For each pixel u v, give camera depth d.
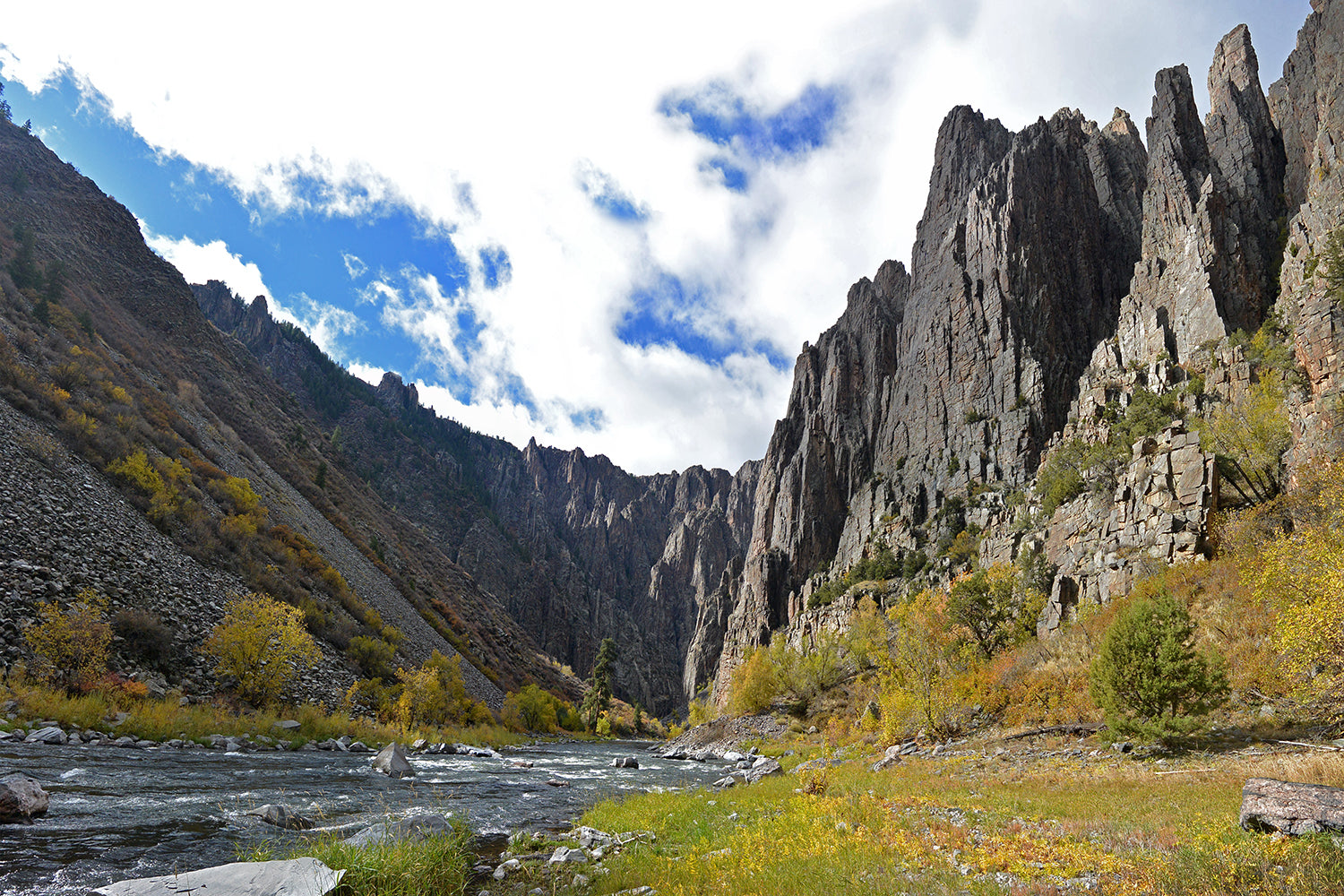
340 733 36.50
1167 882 8.05
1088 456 75.00
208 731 28.48
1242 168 110.62
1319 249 74.38
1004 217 148.50
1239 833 9.80
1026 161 154.12
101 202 121.56
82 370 58.31
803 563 177.38
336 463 154.50
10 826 12.34
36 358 53.56
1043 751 26.47
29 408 42.88
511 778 30.14
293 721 34.12
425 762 33.69
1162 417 77.00
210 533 49.00
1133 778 18.50
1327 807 9.29
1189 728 21.44
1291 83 113.75
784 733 65.69
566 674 169.75
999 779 21.80
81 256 105.12
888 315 198.25
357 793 20.06
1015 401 129.25
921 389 154.25
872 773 27.52
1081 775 20.25
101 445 45.59
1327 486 25.73
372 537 115.88
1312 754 17.25
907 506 136.00
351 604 64.44
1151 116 128.50
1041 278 141.00
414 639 76.69
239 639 34.88
